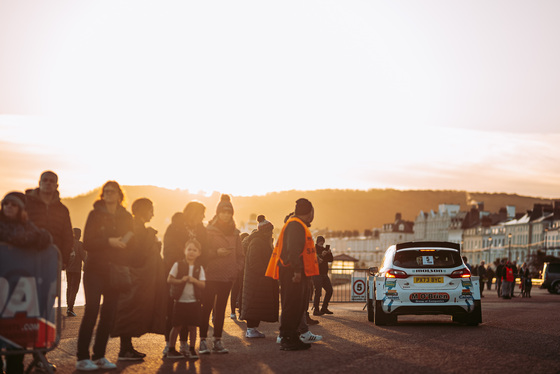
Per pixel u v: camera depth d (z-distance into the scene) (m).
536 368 10.19
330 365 10.18
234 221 11.99
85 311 9.91
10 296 8.74
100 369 9.82
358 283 29.56
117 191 10.25
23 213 8.81
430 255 17.38
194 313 10.78
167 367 10.02
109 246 9.94
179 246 10.98
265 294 13.98
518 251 172.62
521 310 25.72
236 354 11.52
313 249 12.37
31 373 9.41
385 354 11.48
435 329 16.36
